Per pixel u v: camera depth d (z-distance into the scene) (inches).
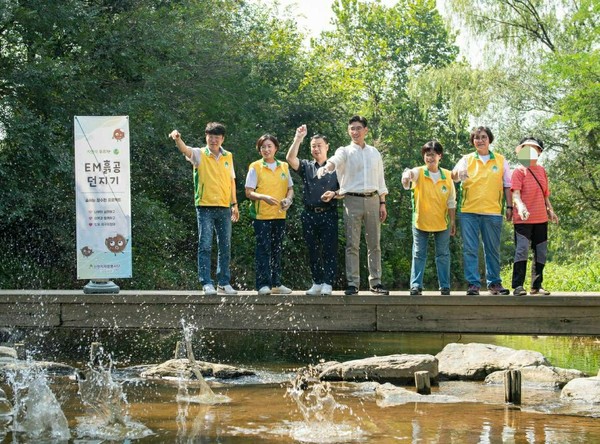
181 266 862.5
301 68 1211.2
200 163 385.1
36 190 698.8
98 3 829.8
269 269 388.2
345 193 376.2
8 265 718.5
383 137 1619.1
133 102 779.4
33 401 296.4
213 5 1028.5
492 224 374.6
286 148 1091.9
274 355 498.6
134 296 387.2
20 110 687.7
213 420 300.4
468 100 1079.0
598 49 891.4
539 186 374.0
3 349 443.5
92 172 395.5
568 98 894.4
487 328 366.9
